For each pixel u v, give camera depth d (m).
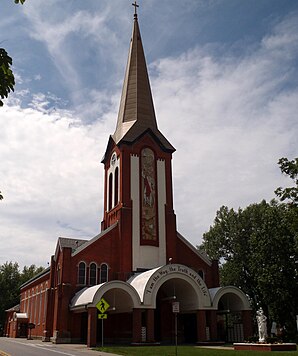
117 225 48.69
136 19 62.88
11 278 102.75
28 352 29.03
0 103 8.44
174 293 44.78
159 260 48.41
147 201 50.03
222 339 46.38
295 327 48.53
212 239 70.88
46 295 48.69
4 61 8.37
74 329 43.03
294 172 35.38
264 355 25.02
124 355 26.80
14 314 67.75
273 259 50.72
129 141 51.25
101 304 32.88
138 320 38.53
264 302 57.59
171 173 52.72
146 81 57.84
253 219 68.12
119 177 50.53
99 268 46.47
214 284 50.72
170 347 34.12
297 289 49.16
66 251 45.41
